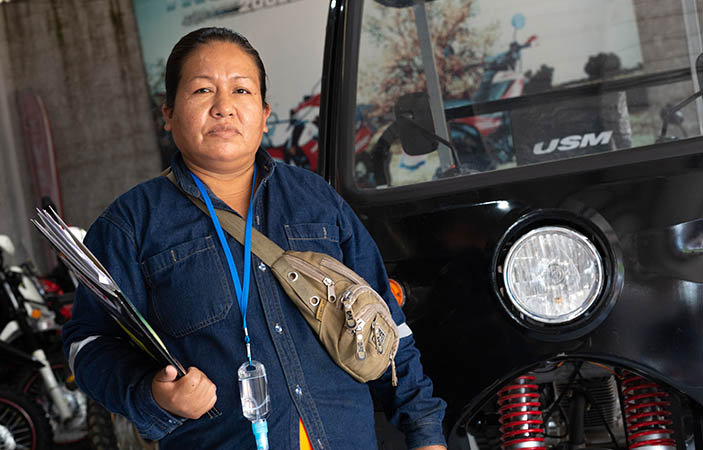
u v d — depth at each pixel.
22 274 4.92
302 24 10.22
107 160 11.12
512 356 1.91
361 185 2.21
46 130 11.10
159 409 1.25
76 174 11.22
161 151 11.00
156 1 10.83
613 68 2.21
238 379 1.28
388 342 1.38
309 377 1.33
